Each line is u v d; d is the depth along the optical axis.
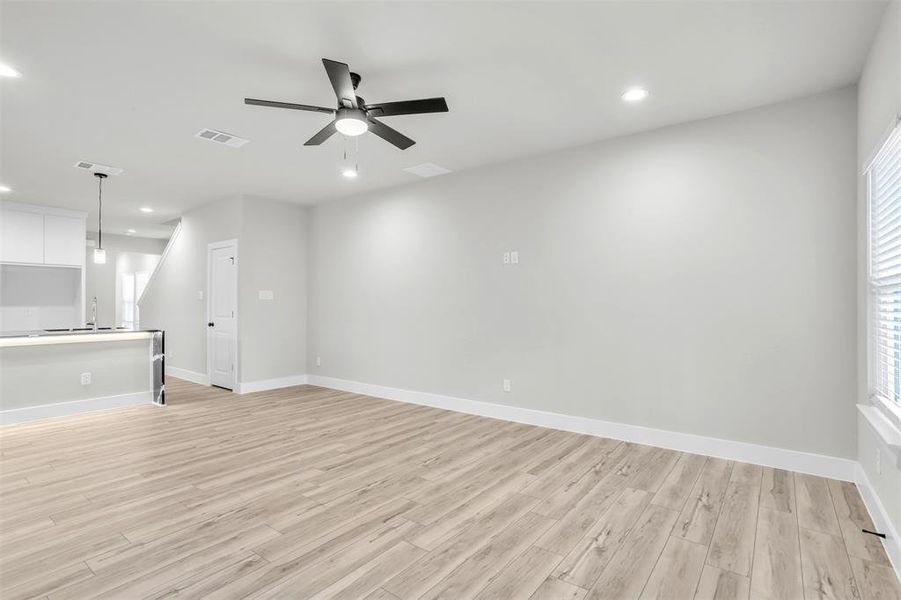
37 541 2.18
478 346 4.71
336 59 2.64
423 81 2.90
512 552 2.11
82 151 4.12
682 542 2.20
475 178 4.74
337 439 3.85
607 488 2.83
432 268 5.10
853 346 2.94
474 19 2.27
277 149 4.11
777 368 3.18
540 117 3.45
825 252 3.03
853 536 2.25
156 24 2.28
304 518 2.43
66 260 6.41
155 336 5.13
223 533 2.27
